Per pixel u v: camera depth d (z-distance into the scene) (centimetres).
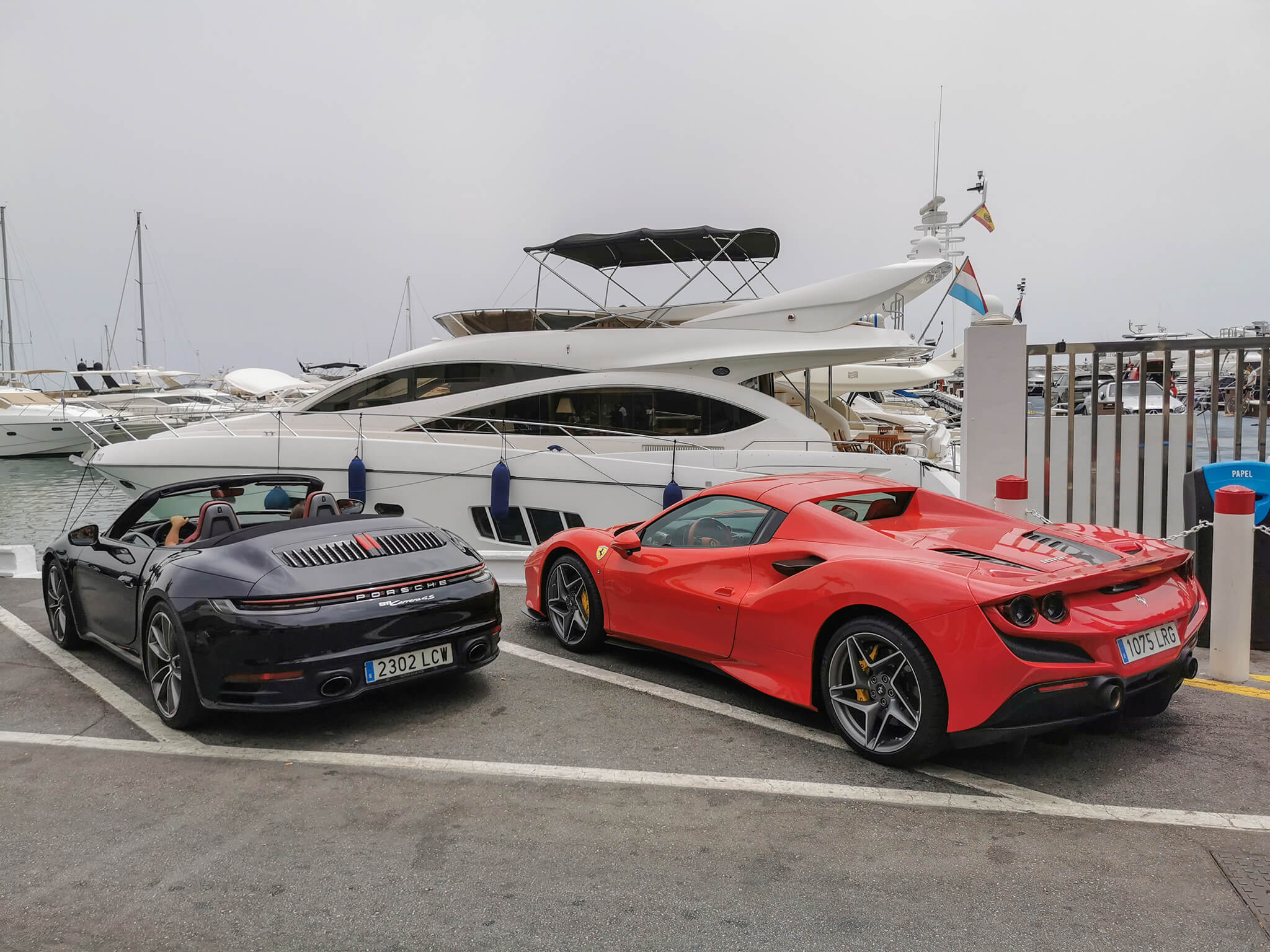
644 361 1074
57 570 562
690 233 1134
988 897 257
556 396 1090
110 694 477
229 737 406
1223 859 277
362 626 389
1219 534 457
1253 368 1506
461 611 425
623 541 479
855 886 264
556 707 439
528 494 1001
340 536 430
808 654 383
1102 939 234
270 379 4572
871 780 344
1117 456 639
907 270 1042
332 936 243
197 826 313
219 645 379
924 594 330
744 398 1056
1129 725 399
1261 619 512
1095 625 320
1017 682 309
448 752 382
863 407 2391
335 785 348
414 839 300
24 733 416
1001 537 388
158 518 511
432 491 1022
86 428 1233
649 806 324
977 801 323
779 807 321
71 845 300
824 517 404
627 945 235
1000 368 629
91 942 241
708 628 436
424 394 1139
